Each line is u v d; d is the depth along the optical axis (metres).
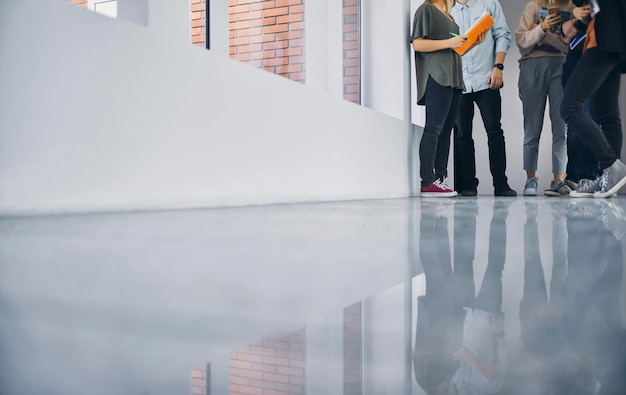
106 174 1.47
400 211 1.73
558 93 4.92
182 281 0.46
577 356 0.24
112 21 1.47
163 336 0.28
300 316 0.33
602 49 3.05
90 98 1.41
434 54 3.62
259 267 0.55
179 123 1.73
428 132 3.74
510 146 5.45
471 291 0.41
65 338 0.28
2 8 1.18
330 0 3.38
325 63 3.40
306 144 2.56
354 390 0.20
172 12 1.90
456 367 0.22
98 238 0.83
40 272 0.51
